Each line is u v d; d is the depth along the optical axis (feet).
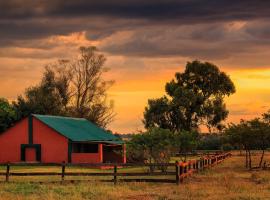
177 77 360.48
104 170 159.02
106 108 311.06
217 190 84.94
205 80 354.74
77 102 307.58
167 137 155.53
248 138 154.51
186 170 106.42
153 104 340.39
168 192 82.53
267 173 125.49
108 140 212.64
